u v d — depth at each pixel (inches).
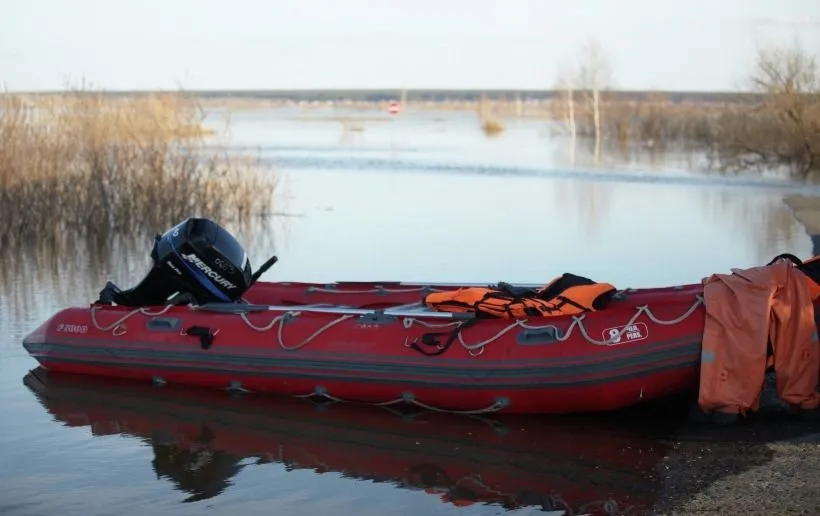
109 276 476.7
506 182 889.5
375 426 268.4
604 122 1581.0
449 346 271.0
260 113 3041.3
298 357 286.5
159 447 253.1
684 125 1419.8
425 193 804.6
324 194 791.7
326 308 316.8
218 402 290.7
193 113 687.7
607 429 259.3
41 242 565.6
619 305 287.0
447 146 1354.6
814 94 1018.1
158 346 305.3
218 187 633.0
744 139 1046.4
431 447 250.8
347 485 226.5
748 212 685.3
